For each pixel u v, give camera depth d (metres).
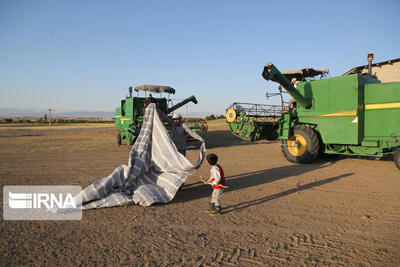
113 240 4.12
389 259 3.50
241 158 12.34
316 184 7.42
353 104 9.50
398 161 8.81
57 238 4.19
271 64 8.09
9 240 4.12
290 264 3.40
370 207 5.51
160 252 3.73
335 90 9.95
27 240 4.12
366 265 3.36
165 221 4.88
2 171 9.49
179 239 4.14
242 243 4.00
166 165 6.21
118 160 12.10
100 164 11.00
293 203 5.86
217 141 21.20
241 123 11.79
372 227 4.53
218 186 5.16
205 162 11.36
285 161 11.34
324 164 10.41
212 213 5.18
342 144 10.24
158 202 5.70
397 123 8.94
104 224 4.75
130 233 4.37
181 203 5.93
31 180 8.07
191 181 8.00
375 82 10.54
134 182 6.25
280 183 7.61
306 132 10.49
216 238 4.17
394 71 17.08
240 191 6.86
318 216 5.07
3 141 22.14
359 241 4.03
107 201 5.59
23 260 3.53
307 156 10.45
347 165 10.02
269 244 3.96
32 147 17.58
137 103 15.57
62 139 24.19
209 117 55.06
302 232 4.37
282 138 11.14
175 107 17.28
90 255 3.66
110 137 26.50
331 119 10.07
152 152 6.44
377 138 9.34
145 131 6.55
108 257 3.60
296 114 11.19
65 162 11.55
